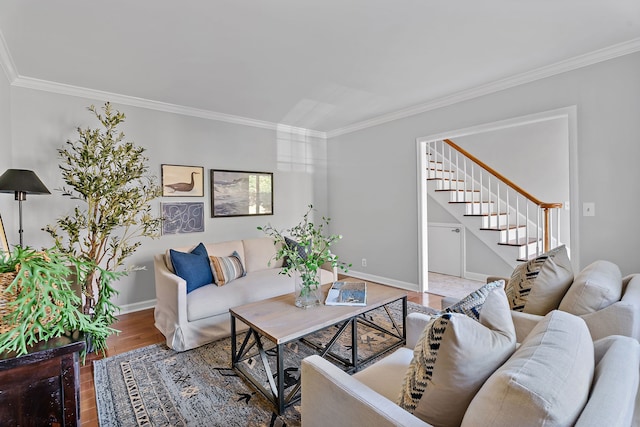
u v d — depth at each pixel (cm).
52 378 99
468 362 90
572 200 280
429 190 519
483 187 520
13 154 291
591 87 268
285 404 187
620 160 256
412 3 193
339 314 214
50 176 309
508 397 72
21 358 93
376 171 457
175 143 384
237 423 176
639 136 247
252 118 443
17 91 293
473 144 530
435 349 94
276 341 180
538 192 462
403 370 146
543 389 70
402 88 335
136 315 345
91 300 275
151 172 367
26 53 248
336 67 282
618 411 70
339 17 206
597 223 268
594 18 212
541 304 179
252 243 379
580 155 275
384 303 240
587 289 156
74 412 103
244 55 257
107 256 341
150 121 367
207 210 411
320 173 530
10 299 96
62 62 264
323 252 237
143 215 329
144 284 365
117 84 313
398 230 434
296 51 252
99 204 310
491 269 459
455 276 497
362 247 482
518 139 481
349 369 224
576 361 82
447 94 355
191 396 199
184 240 391
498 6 197
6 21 203
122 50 245
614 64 256
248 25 214
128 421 177
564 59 273
